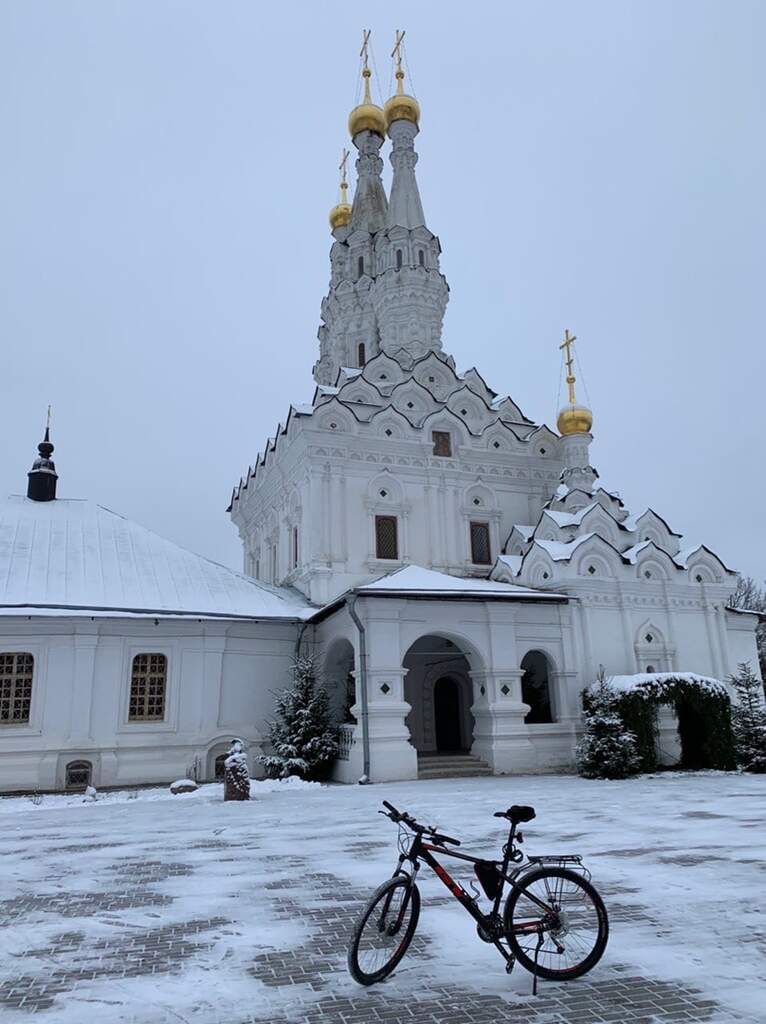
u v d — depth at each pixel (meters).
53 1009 5.66
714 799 17.41
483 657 25.11
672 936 7.10
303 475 30.61
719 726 24.81
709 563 30.30
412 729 28.97
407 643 24.06
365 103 45.44
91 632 24.38
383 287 38.62
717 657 29.33
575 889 6.29
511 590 26.61
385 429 31.34
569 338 35.69
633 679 24.62
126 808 18.17
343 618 25.16
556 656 26.45
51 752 23.12
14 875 10.51
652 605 28.61
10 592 24.30
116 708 24.38
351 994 5.84
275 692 26.78
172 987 6.07
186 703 25.25
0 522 27.66
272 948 7.02
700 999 5.61
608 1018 5.30
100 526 29.09
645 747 23.61
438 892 8.99
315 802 18.06
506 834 12.83
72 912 8.45
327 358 42.69
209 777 24.92
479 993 5.81
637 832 12.88
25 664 23.86
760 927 7.36
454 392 34.75
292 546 31.73
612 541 30.50
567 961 6.13
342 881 9.69
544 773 24.67
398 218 39.81
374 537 30.25
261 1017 5.45
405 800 17.83
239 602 27.33
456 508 32.28
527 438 34.59
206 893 9.17
